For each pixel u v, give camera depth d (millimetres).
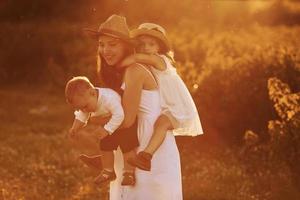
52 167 12195
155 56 6430
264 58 13336
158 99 6438
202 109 12969
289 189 9781
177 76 6555
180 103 6488
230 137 12906
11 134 15609
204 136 12891
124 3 27531
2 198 9781
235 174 10891
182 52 18141
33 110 18922
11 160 12680
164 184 6391
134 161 6160
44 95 21406
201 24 28578
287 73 12594
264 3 34719
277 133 10086
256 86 12859
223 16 31219
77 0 30938
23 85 23375
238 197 9820
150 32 6539
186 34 22625
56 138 15039
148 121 6371
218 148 12633
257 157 11164
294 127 9961
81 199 9969
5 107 19375
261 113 12734
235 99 12891
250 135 11258
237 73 13133
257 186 10211
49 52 23969
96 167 6809
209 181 10672
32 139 14953
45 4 31625
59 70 21859
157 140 6273
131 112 6309
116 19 6344
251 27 25969
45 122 17172
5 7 31547
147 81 6379
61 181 11164
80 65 20953
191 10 30922
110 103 6227
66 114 18266
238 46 17125
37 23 28859
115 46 6328
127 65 6336
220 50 16344
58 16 31109
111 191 6672
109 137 6371
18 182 11000
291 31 24016
